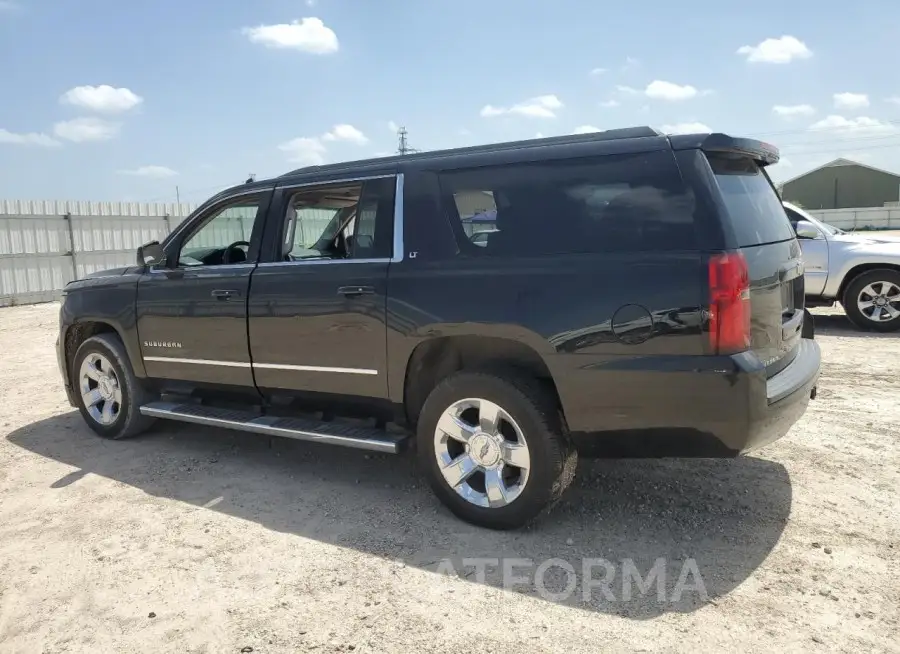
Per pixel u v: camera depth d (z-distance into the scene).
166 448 5.32
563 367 3.41
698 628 2.83
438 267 3.79
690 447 3.26
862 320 9.34
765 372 3.17
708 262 3.10
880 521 3.72
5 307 16.11
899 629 2.78
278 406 4.64
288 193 4.53
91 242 17.97
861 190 60.00
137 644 2.86
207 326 4.75
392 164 4.13
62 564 3.53
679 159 3.25
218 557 3.55
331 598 3.14
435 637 2.83
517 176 3.65
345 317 4.09
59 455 5.23
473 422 3.86
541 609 3.00
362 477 4.61
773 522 3.75
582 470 4.54
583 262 3.38
